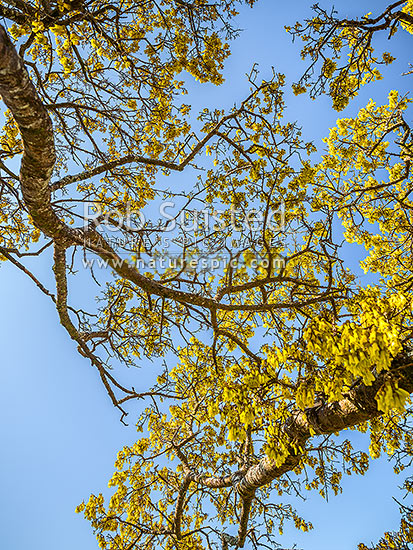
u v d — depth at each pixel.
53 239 3.68
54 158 2.77
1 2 3.15
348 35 5.81
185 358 6.48
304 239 4.96
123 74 4.49
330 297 3.69
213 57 5.07
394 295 2.68
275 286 4.45
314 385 3.02
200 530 7.06
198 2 4.59
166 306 5.27
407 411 4.82
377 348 2.44
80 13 3.49
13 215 5.14
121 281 5.45
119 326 5.24
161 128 5.21
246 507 6.25
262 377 3.12
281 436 3.27
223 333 3.94
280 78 4.67
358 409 3.47
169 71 4.94
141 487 7.41
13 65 2.09
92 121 5.18
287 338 3.89
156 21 5.15
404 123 6.58
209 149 5.24
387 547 5.43
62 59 4.33
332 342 2.72
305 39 5.55
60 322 4.73
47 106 3.92
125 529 7.26
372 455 5.67
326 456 5.88
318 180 7.51
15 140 4.70
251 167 4.68
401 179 5.95
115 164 4.20
